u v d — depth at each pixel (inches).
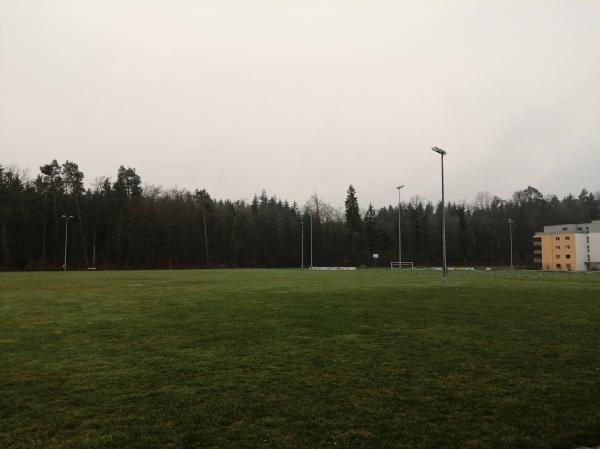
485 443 219.8
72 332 510.0
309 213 4938.5
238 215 4707.2
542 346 430.0
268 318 612.4
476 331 509.4
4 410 261.0
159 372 341.1
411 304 777.6
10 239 3307.1
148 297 926.4
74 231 3671.3
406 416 252.7
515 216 5260.8
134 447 214.4
